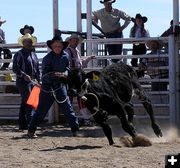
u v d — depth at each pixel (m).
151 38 12.90
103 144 9.71
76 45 12.13
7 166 7.40
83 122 13.27
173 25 12.74
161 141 10.16
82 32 14.38
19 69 11.94
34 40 12.45
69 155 8.30
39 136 11.22
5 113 14.43
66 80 9.05
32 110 12.18
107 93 9.24
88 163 7.53
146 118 13.08
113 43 13.16
